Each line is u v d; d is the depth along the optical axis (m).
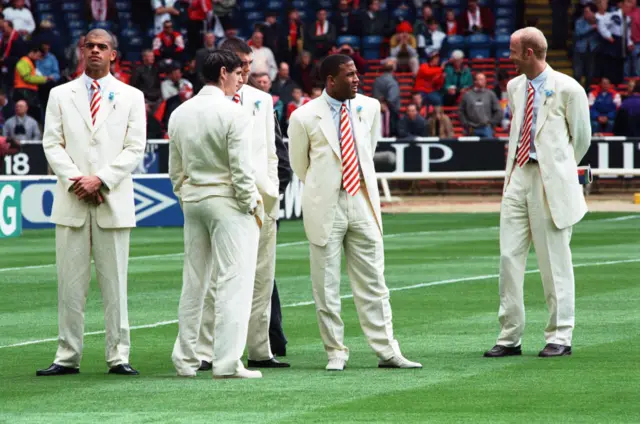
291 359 17.77
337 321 16.83
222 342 15.91
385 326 16.77
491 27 60.44
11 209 39.22
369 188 16.73
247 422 13.16
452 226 41.22
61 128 16.77
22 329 21.14
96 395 14.85
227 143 15.61
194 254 16.11
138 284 26.95
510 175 18.00
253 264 15.93
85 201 16.58
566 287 17.75
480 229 40.09
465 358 17.50
